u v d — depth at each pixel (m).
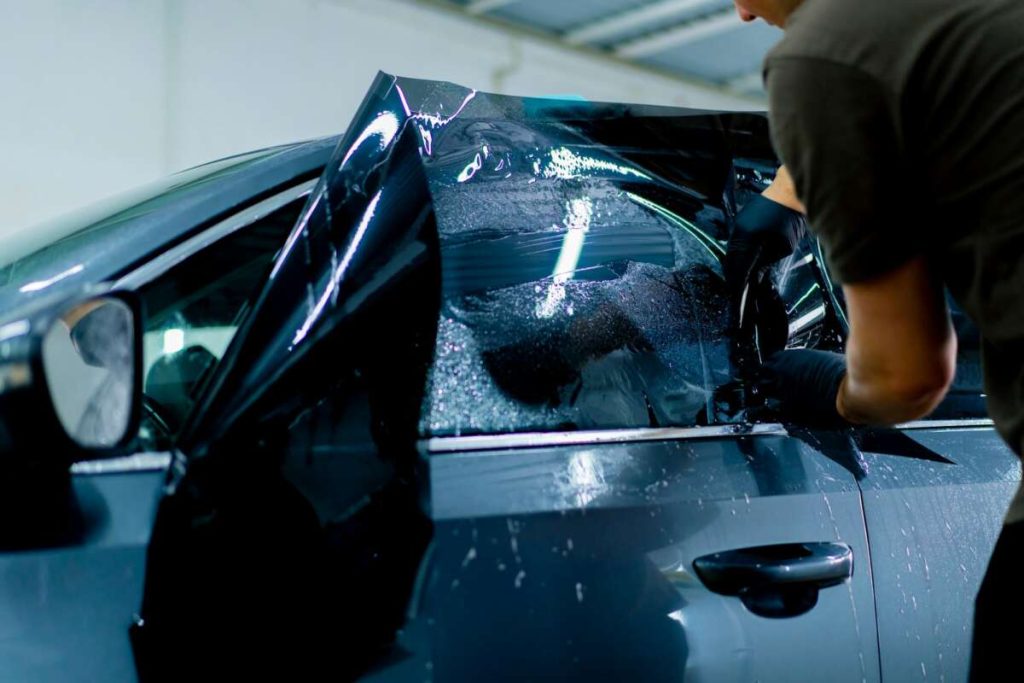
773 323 1.43
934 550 1.35
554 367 1.23
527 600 1.04
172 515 0.96
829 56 0.85
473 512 1.06
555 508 1.10
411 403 1.10
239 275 1.28
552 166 1.34
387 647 0.99
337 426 1.05
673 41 10.48
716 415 1.33
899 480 1.38
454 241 1.22
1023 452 0.87
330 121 8.40
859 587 1.26
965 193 0.84
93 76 7.05
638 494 1.16
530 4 9.61
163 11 7.37
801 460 1.32
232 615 0.96
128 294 0.89
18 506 0.93
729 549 1.18
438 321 1.16
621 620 1.08
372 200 1.15
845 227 0.87
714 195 1.44
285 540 0.99
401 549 1.02
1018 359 0.85
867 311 0.90
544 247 1.29
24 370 0.80
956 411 1.62
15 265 1.29
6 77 6.68
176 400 1.20
